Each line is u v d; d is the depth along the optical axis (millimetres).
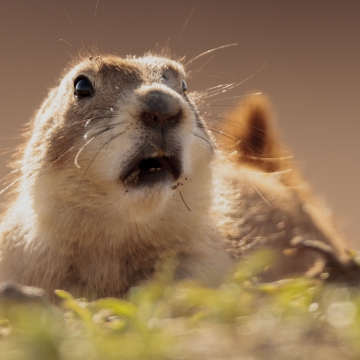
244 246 11727
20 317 6102
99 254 10336
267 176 14508
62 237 10336
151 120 9562
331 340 5113
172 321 6234
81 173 10156
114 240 10258
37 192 10570
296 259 12195
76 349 5113
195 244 10484
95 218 10211
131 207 9828
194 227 10484
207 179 10766
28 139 12891
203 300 6922
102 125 10109
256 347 5031
